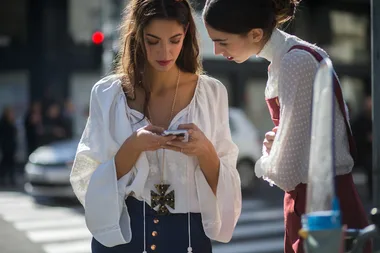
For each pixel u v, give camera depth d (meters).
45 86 21.19
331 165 2.02
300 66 2.64
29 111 18.88
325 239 1.86
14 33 21.25
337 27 19.95
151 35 2.75
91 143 2.90
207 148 2.75
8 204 13.45
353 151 2.73
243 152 14.61
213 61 17.38
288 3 2.77
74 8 21.48
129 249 2.81
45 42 21.17
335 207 1.95
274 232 10.75
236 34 2.69
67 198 13.30
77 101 21.52
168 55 2.78
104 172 2.77
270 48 2.79
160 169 2.82
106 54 12.17
